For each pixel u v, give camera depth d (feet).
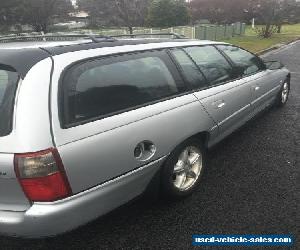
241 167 14.98
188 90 12.35
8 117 8.12
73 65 9.04
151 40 12.53
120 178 9.62
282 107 23.81
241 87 15.74
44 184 8.07
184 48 13.23
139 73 10.78
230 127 15.38
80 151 8.53
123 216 11.62
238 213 11.70
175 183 12.02
